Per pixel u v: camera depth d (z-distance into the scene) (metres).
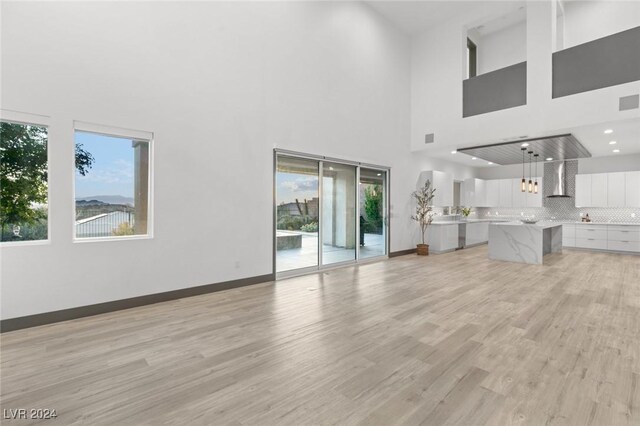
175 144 4.06
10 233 3.11
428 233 8.47
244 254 4.79
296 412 1.83
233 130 4.63
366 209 7.11
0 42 2.94
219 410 1.85
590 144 7.15
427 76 7.87
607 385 2.07
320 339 2.85
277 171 5.33
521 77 6.36
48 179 3.21
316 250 5.96
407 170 8.07
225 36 4.53
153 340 2.84
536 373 2.24
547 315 3.45
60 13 3.24
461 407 1.86
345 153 6.36
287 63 5.31
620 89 5.24
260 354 2.56
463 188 10.54
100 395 2.01
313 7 5.73
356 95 6.61
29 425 1.73
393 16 7.32
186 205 4.17
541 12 6.07
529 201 9.92
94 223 3.59
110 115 3.56
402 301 4.00
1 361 2.44
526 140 6.77
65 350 2.63
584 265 6.48
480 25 7.92
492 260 7.15
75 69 3.34
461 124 7.24
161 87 3.94
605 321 3.25
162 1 3.94
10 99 3.00
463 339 2.83
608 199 8.35
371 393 2.02
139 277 3.79
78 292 3.38
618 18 6.83
